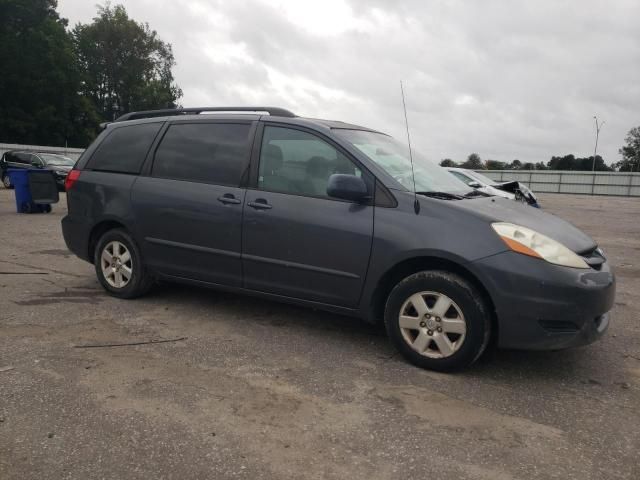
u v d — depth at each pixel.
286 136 4.27
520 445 2.73
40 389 3.17
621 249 9.77
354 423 2.89
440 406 3.13
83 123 53.50
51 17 51.00
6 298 5.05
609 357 4.02
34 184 12.65
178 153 4.79
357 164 3.92
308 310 4.95
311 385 3.36
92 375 3.39
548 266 3.32
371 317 3.88
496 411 3.09
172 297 5.25
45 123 48.31
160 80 71.31
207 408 3.01
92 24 69.19
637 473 2.51
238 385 3.32
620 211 20.48
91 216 5.17
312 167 4.10
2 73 45.69
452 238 3.50
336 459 2.55
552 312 3.30
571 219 16.28
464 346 3.48
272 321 4.61
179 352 3.84
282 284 4.17
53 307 4.81
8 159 21.28
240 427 2.82
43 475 2.36
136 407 3.00
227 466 2.46
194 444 2.64
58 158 21.05
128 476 2.37
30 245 8.19
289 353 3.89
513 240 3.40
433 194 3.83
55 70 47.97
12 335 4.05
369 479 2.40
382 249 3.70
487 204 3.88
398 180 3.86
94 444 2.61
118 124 5.34
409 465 2.52
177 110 5.02
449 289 3.49
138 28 70.06
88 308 4.82
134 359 3.68
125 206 4.93
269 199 4.16
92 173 5.24
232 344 4.04
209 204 4.43
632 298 5.92
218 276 4.49
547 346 3.37
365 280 3.80
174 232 4.65
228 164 4.47
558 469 2.52
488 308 3.49
